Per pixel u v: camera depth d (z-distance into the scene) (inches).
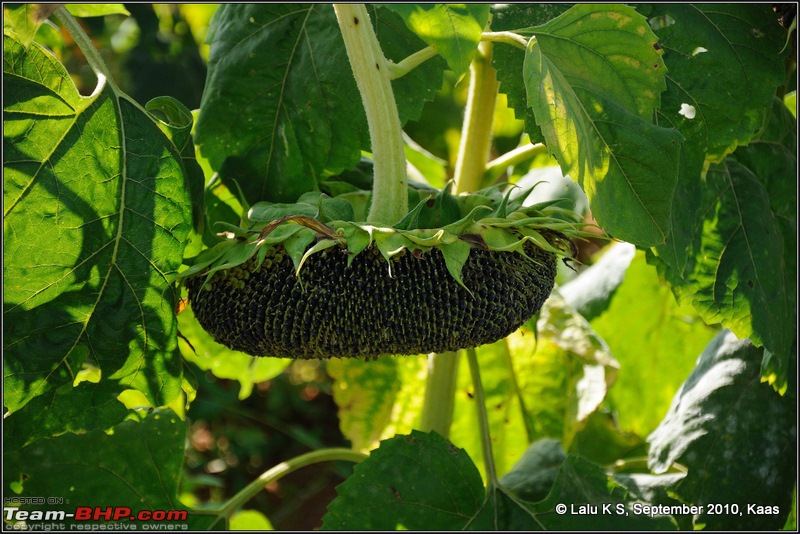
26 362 35.9
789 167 46.0
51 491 39.1
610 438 55.2
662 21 40.4
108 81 37.3
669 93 40.2
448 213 37.4
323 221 35.9
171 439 40.1
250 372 48.2
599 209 35.9
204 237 40.8
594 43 36.7
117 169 36.9
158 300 37.1
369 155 44.5
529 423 52.0
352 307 35.1
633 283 51.9
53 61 36.3
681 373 53.0
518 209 36.5
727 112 40.4
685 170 40.1
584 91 37.0
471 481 41.0
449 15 34.5
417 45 41.7
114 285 36.6
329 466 118.0
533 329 47.1
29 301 35.8
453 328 35.4
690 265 42.7
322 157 41.9
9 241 35.5
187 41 87.4
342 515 40.2
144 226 37.0
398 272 35.1
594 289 52.6
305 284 35.2
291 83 42.2
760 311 42.8
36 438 36.4
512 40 36.8
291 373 118.7
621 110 36.9
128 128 37.3
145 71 86.1
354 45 36.0
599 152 36.9
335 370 51.6
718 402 44.9
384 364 51.4
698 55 40.4
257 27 42.4
